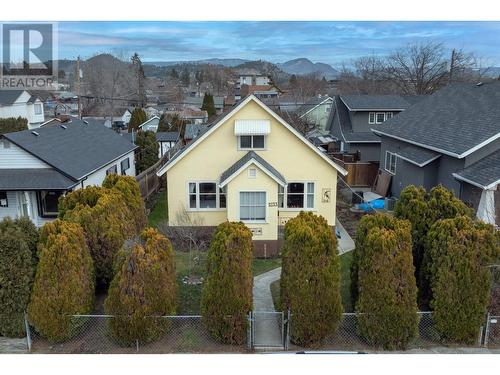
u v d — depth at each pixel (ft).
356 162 110.42
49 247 34.94
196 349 34.99
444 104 88.63
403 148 85.81
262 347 35.32
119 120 248.73
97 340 35.91
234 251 34.58
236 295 34.50
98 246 43.73
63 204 49.52
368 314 34.83
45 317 34.32
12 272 34.78
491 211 57.67
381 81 234.38
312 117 163.43
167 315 35.99
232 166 61.67
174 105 277.23
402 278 34.24
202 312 35.50
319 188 63.16
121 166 97.60
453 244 35.19
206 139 61.46
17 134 73.36
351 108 117.50
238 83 396.78
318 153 61.72
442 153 70.64
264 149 62.03
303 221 37.35
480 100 78.28
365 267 35.32
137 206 56.85
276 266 54.34
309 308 34.55
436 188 45.19
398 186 85.81
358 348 35.24
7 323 35.35
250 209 58.85
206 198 63.36
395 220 37.58
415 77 209.77
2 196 69.82
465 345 35.60
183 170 62.13
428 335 36.81
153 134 120.67
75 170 72.95
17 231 35.63
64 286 34.63
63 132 88.07
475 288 34.58
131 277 34.22
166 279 36.04
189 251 58.75
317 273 34.45
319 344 35.58
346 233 66.90
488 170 60.70
